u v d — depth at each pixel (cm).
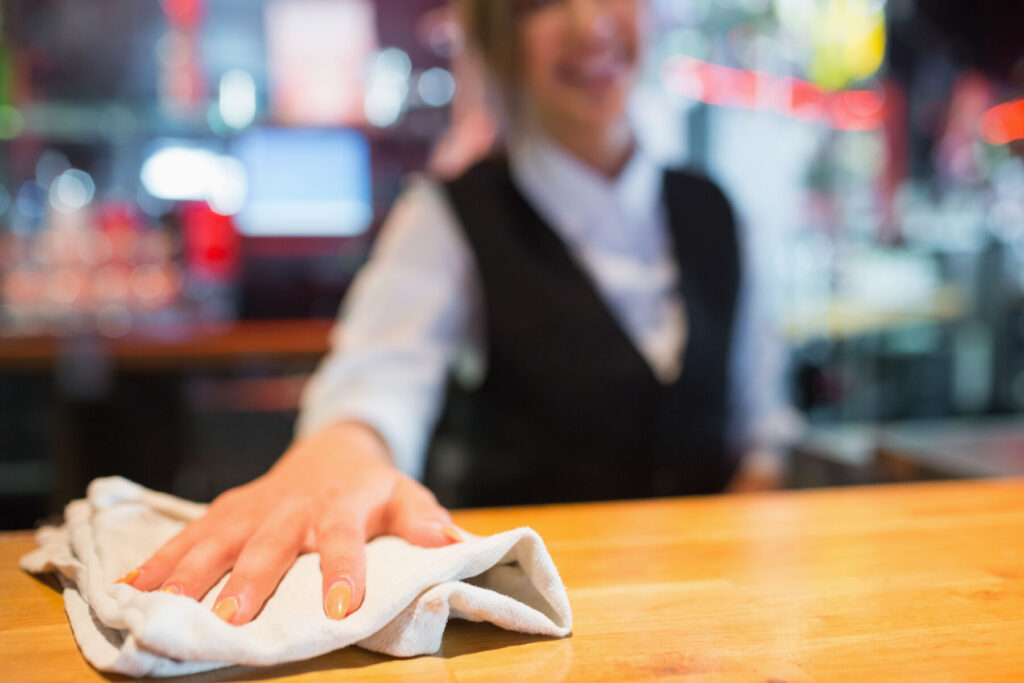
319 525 49
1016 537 61
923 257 288
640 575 53
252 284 268
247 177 266
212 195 262
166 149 258
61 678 38
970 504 71
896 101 285
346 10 264
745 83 257
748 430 144
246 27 262
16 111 237
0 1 233
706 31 249
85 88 247
